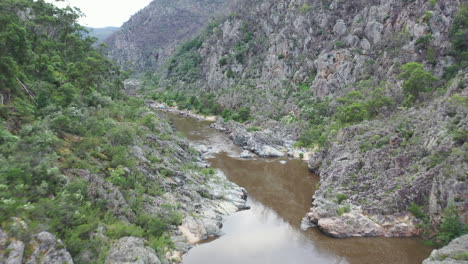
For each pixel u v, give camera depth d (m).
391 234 37.16
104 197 31.28
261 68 134.88
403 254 34.22
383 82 85.19
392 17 98.19
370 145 49.41
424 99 63.91
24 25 60.91
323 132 77.69
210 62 163.88
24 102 38.84
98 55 89.94
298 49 122.12
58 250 21.69
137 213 33.91
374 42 100.62
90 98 60.06
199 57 177.25
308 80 113.75
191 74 171.12
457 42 78.75
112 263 25.00
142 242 28.97
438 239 34.88
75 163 33.12
